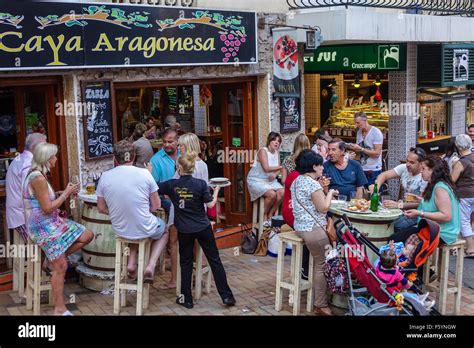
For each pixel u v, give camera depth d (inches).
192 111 438.0
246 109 371.9
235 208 383.6
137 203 247.6
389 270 233.8
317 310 262.7
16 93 312.0
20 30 259.8
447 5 451.8
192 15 319.9
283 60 369.4
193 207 260.8
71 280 301.7
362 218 253.9
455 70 449.7
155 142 407.5
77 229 253.1
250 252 354.6
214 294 287.9
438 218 259.4
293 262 268.7
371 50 428.1
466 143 341.4
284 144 383.2
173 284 295.6
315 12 354.6
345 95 596.1
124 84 310.5
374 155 391.9
